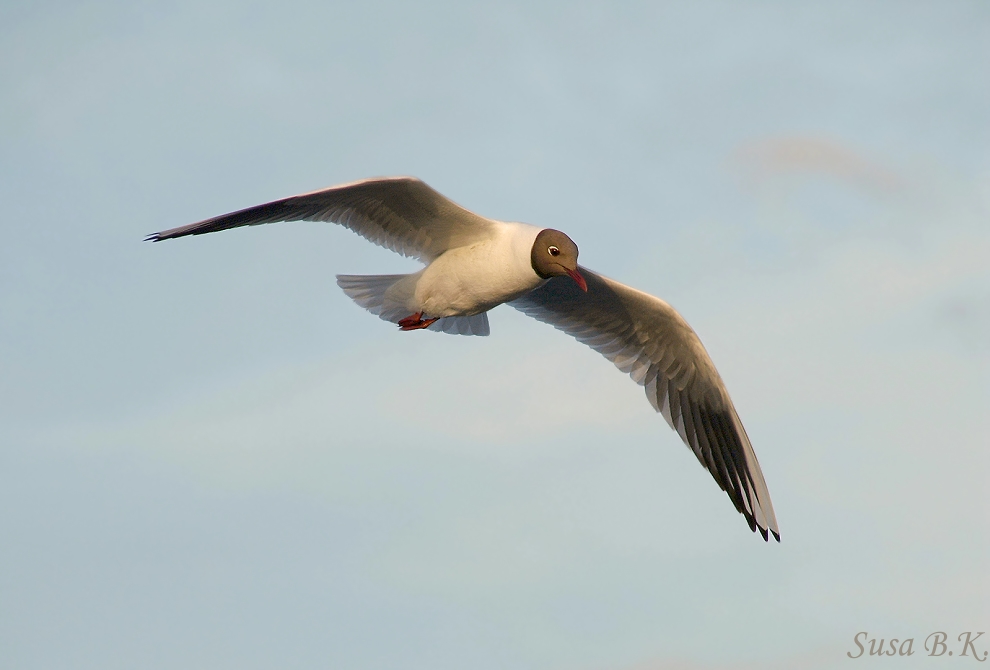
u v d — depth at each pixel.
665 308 12.67
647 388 13.46
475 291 11.94
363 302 12.84
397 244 12.23
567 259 11.34
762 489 12.87
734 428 13.08
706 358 12.94
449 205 11.56
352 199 11.73
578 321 13.76
